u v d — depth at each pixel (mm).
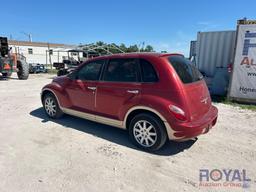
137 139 3738
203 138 4230
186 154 3576
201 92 3711
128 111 3709
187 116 3234
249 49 7055
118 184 2762
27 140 4074
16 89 10148
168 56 3574
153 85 3410
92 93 4242
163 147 3826
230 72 7500
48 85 5227
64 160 3336
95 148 3762
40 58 48125
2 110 6164
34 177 2889
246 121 5344
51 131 4535
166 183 2797
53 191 2615
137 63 3635
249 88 7242
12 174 2955
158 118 3410
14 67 14219
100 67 4172
